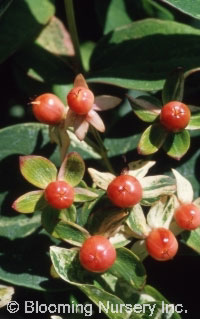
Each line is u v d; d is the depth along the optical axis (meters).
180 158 0.17
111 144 0.19
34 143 0.18
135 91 0.21
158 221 0.16
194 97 0.20
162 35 0.19
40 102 0.16
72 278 0.16
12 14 0.20
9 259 0.18
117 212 0.16
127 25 0.20
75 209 0.16
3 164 0.18
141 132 0.19
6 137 0.18
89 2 0.22
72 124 0.16
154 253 0.16
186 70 0.19
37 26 0.20
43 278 0.17
